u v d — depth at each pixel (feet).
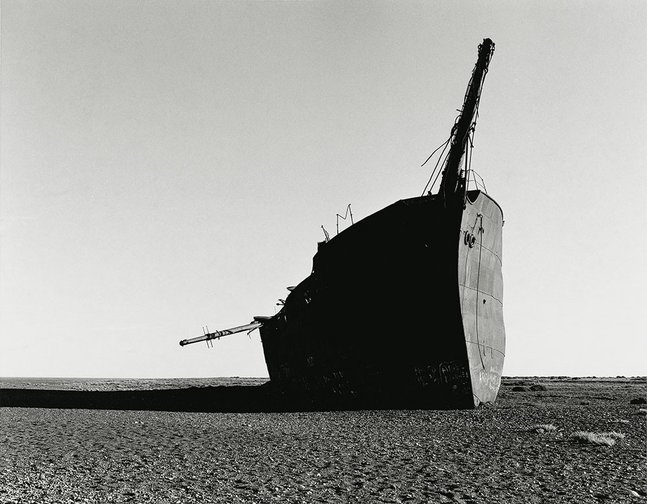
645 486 33.99
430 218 75.66
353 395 85.20
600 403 90.22
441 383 77.82
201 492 33.01
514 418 67.26
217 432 59.26
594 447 47.11
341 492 32.94
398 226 77.77
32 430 63.36
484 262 83.82
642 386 170.40
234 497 31.83
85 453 46.91
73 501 31.12
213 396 123.44
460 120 77.71
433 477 36.83
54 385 228.84
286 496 32.01
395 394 80.64
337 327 86.58
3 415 83.76
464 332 75.56
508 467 39.83
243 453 46.06
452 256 74.28
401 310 77.56
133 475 37.83
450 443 50.31
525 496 31.89
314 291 92.32
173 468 40.16
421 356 77.46
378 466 40.42
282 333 112.98
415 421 65.67
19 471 39.60
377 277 79.46
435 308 75.41
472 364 78.02
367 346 81.71
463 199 74.23
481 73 78.02
